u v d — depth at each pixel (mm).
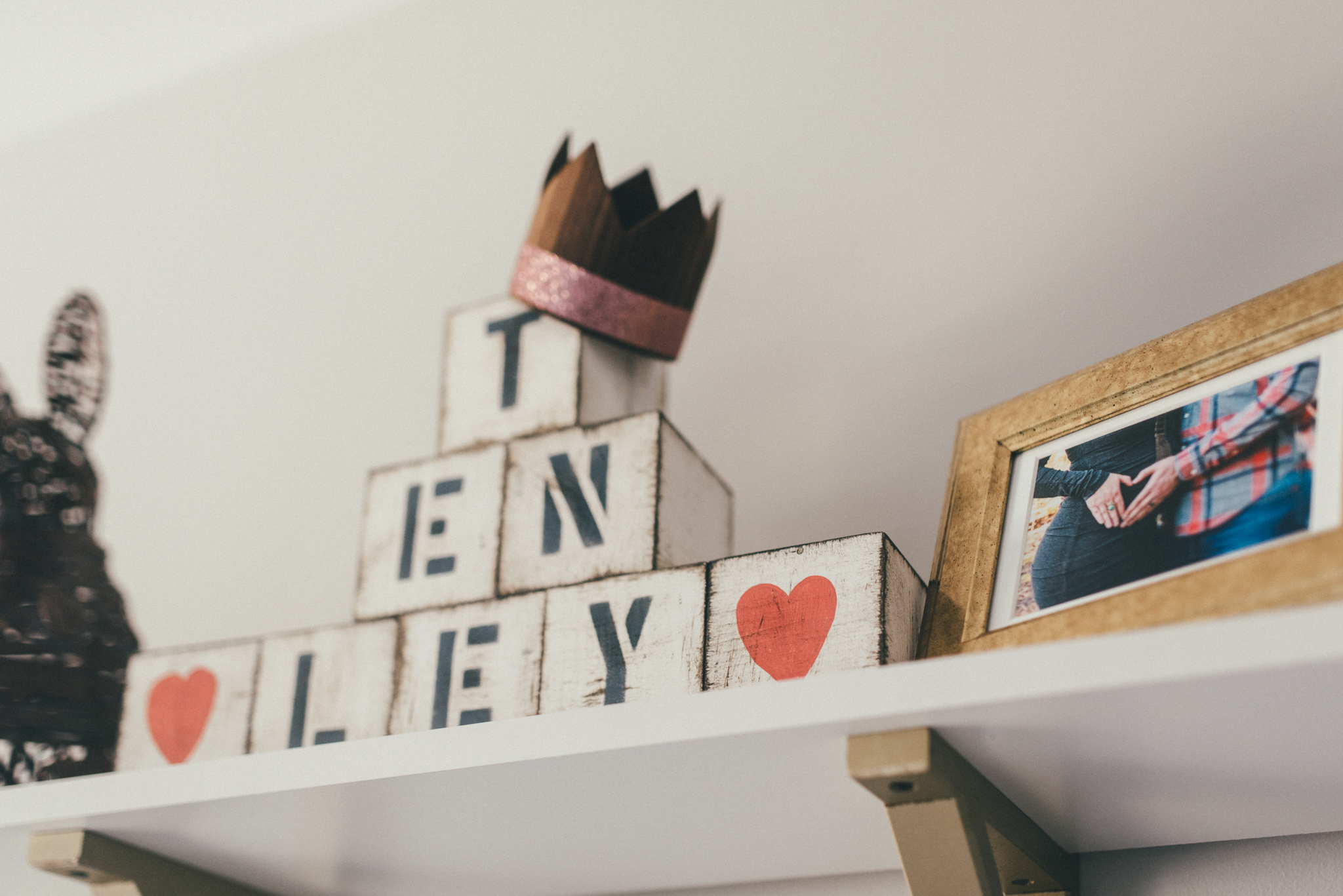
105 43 1516
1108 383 688
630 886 864
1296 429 576
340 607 1163
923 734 553
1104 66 1028
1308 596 506
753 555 722
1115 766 610
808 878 843
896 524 958
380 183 1372
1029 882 763
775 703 563
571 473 821
